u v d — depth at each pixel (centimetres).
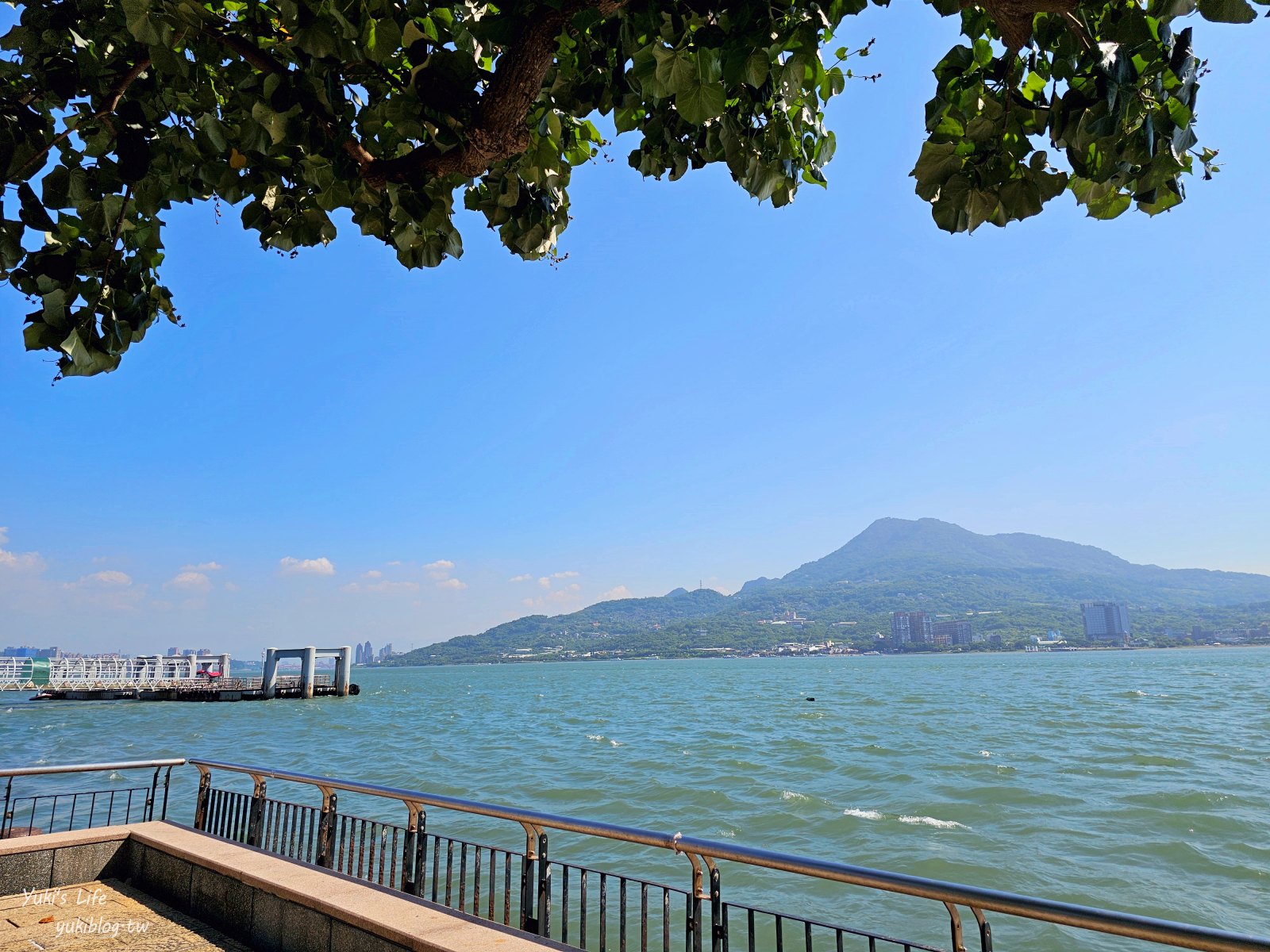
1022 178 282
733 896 1262
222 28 294
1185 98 241
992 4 252
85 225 331
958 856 1490
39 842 600
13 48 287
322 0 258
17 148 273
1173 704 5641
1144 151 254
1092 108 239
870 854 1534
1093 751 2988
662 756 3188
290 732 4722
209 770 694
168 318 345
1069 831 1672
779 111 311
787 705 6681
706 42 252
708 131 311
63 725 5359
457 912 418
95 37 294
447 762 3098
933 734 3859
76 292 279
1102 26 240
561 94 323
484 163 298
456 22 323
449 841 452
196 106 316
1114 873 1366
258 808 617
